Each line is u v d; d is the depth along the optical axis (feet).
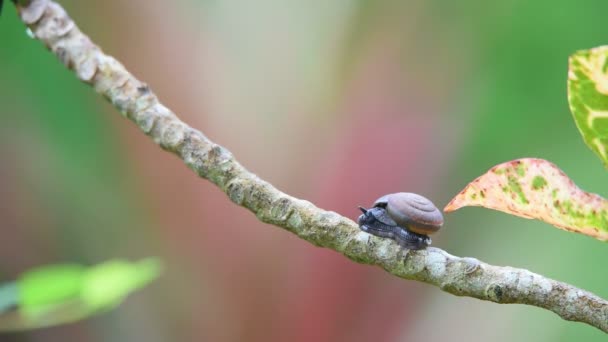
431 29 9.51
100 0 9.30
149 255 9.18
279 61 9.46
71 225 9.48
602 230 3.88
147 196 9.21
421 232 3.95
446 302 9.00
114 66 4.02
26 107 9.52
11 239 9.48
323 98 9.37
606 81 3.85
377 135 9.16
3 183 9.45
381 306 8.71
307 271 8.64
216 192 8.82
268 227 8.66
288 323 8.67
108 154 9.37
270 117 9.32
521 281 3.92
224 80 9.40
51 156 9.36
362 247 3.96
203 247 8.80
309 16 9.57
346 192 9.00
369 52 9.42
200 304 8.85
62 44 4.04
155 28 9.37
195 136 3.98
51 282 4.54
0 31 9.35
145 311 9.02
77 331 9.28
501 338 9.38
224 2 9.52
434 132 9.36
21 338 9.23
